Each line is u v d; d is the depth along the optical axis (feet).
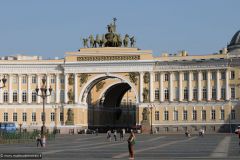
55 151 232.73
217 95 497.87
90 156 200.44
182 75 510.58
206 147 257.55
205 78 504.43
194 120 504.02
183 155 201.77
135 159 183.83
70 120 526.57
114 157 194.80
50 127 530.27
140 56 518.37
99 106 575.38
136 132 507.71
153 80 517.14
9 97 539.70
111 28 537.24
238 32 530.27
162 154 208.85
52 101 536.42
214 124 496.23
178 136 427.74
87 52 529.45
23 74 540.52
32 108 536.01
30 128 531.09
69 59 533.55
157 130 510.17
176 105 508.53
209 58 500.33
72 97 531.09
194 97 507.30
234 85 492.95
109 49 525.75
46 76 538.06
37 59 556.51
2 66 540.11
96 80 532.73
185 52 537.24
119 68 522.88
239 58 490.90
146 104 513.86
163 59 514.27
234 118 491.72
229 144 284.20
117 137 415.64
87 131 517.96
